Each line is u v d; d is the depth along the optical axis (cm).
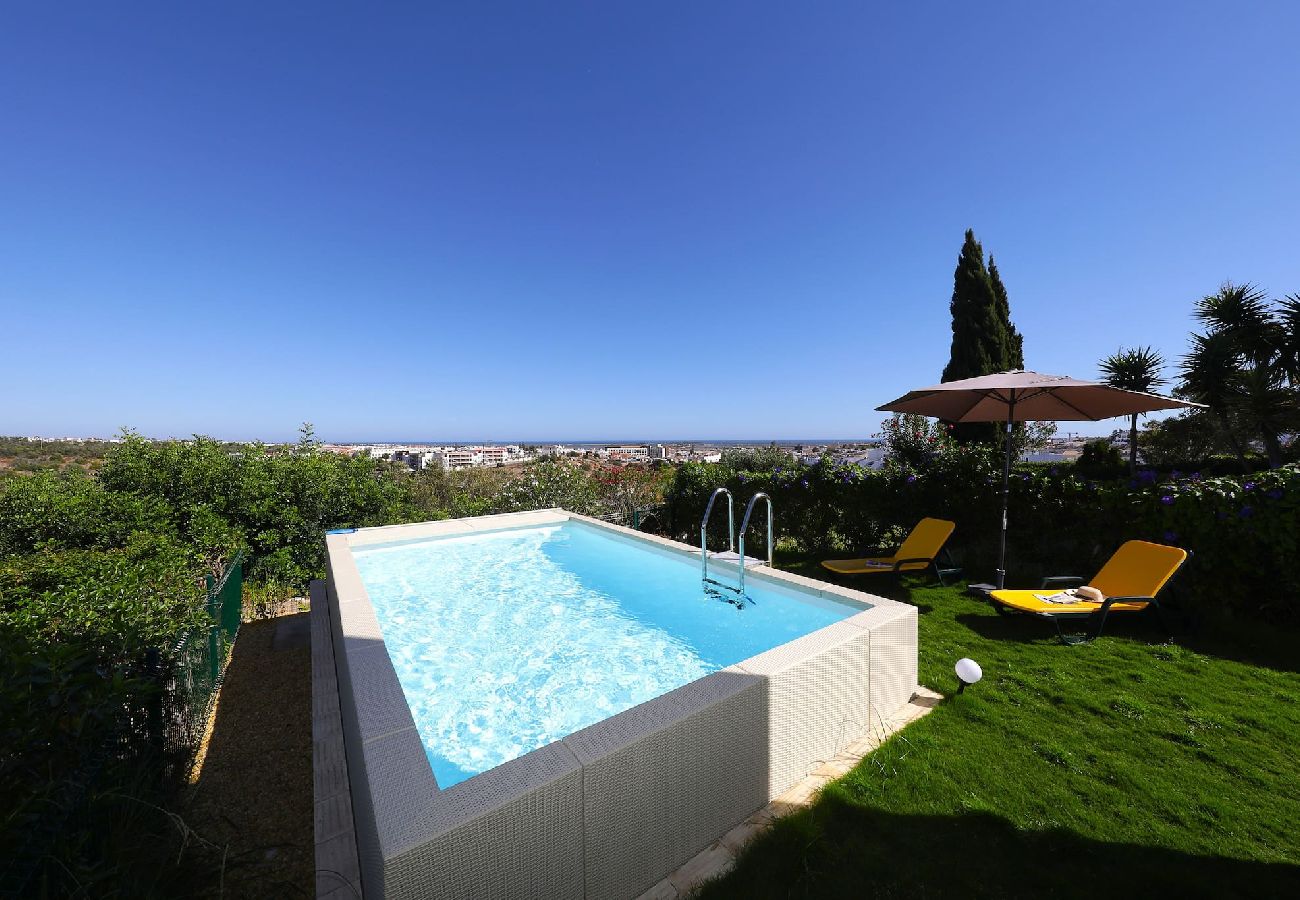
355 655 297
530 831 167
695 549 584
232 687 438
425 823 151
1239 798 235
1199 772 254
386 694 246
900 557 608
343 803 264
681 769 206
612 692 368
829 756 274
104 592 320
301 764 330
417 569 678
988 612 497
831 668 274
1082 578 539
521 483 1129
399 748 197
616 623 496
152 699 266
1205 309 1191
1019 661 387
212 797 295
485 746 305
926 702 331
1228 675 358
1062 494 566
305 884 230
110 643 252
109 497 604
